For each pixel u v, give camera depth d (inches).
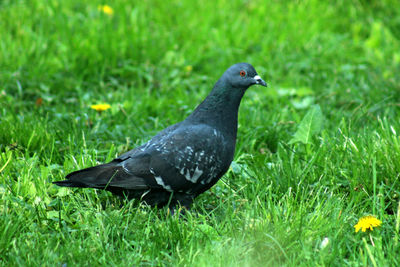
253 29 610.5
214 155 295.6
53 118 415.8
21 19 569.0
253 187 313.3
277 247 256.7
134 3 636.1
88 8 609.3
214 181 303.1
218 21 627.5
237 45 585.6
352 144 337.7
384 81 496.1
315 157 330.0
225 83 304.3
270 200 289.3
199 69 550.6
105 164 287.0
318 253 254.8
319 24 635.5
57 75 493.4
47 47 528.7
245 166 342.6
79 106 448.5
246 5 668.7
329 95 471.8
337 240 260.7
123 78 519.2
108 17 587.2
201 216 287.6
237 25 610.2
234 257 247.1
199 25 611.2
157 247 259.9
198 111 309.0
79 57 523.5
